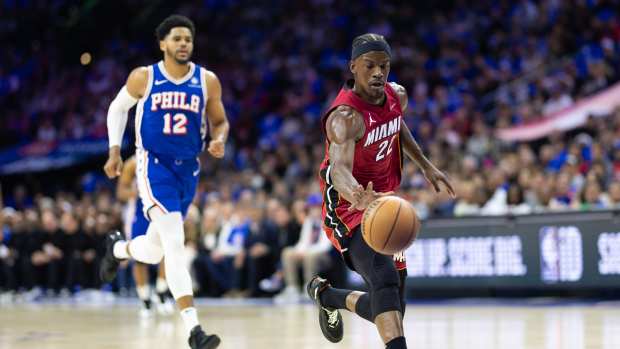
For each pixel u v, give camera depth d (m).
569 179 11.61
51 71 24.48
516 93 16.66
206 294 13.85
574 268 10.19
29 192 21.36
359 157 4.25
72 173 21.30
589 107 14.11
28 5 25.44
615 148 12.53
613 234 9.91
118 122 6.07
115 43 24.72
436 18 20.38
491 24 19.39
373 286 4.07
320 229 12.60
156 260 6.57
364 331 7.30
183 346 6.02
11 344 6.31
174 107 5.89
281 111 20.50
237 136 20.53
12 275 15.55
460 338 6.30
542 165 13.30
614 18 17.12
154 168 5.85
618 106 13.65
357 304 4.40
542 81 16.23
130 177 9.41
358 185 3.90
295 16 23.30
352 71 4.20
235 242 13.46
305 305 11.41
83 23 24.78
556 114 14.31
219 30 24.41
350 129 4.09
